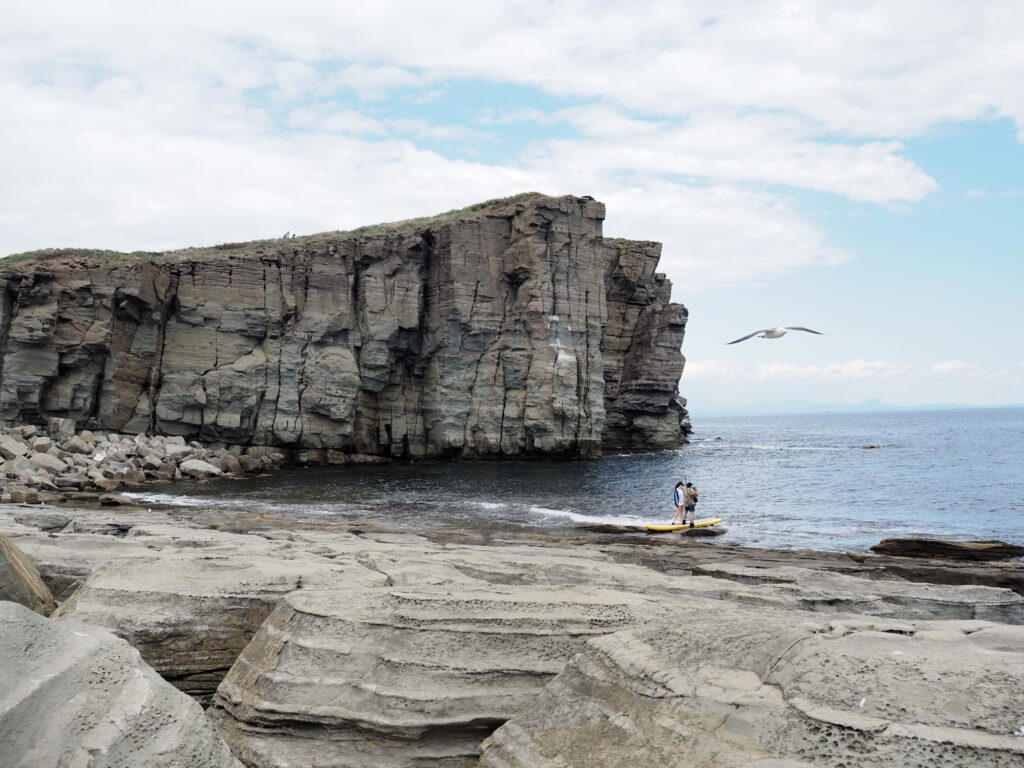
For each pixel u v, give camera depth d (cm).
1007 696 692
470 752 927
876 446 10262
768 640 848
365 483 4978
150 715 720
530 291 6406
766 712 745
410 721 927
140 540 1892
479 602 1109
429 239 6538
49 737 668
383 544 2270
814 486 5488
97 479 4444
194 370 5647
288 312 5906
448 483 5050
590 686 877
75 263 5322
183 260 5747
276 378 5838
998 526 3706
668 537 3166
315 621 1066
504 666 980
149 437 5453
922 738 668
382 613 1078
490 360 6506
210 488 4616
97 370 5319
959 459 8012
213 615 1195
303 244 6206
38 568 1508
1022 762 637
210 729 755
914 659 764
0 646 708
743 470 6612
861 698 723
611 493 4722
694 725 768
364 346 6147
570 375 6412
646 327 8156
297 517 3516
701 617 1010
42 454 4578
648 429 8275
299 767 915
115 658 767
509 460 6431
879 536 3366
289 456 5891
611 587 1622
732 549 2664
